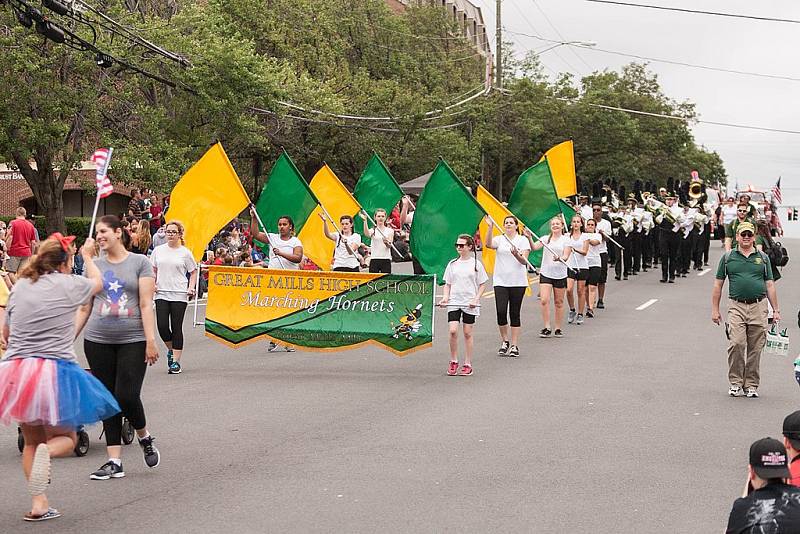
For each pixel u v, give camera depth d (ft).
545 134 214.28
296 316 50.90
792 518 16.81
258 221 54.34
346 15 186.70
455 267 47.65
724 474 29.73
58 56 94.73
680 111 231.09
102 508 26.05
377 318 50.52
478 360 52.80
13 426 36.35
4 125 94.63
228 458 31.53
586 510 25.96
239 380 46.34
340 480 28.89
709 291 92.38
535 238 63.31
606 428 36.04
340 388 44.29
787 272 115.85
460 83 210.38
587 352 55.72
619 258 103.65
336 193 71.00
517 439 34.19
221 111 107.24
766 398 42.16
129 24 101.71
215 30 115.65
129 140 106.22
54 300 25.39
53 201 103.91
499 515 25.49
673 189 123.03
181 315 48.06
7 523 24.72
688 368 50.16
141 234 54.24
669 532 24.22
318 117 142.82
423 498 27.02
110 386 29.45
